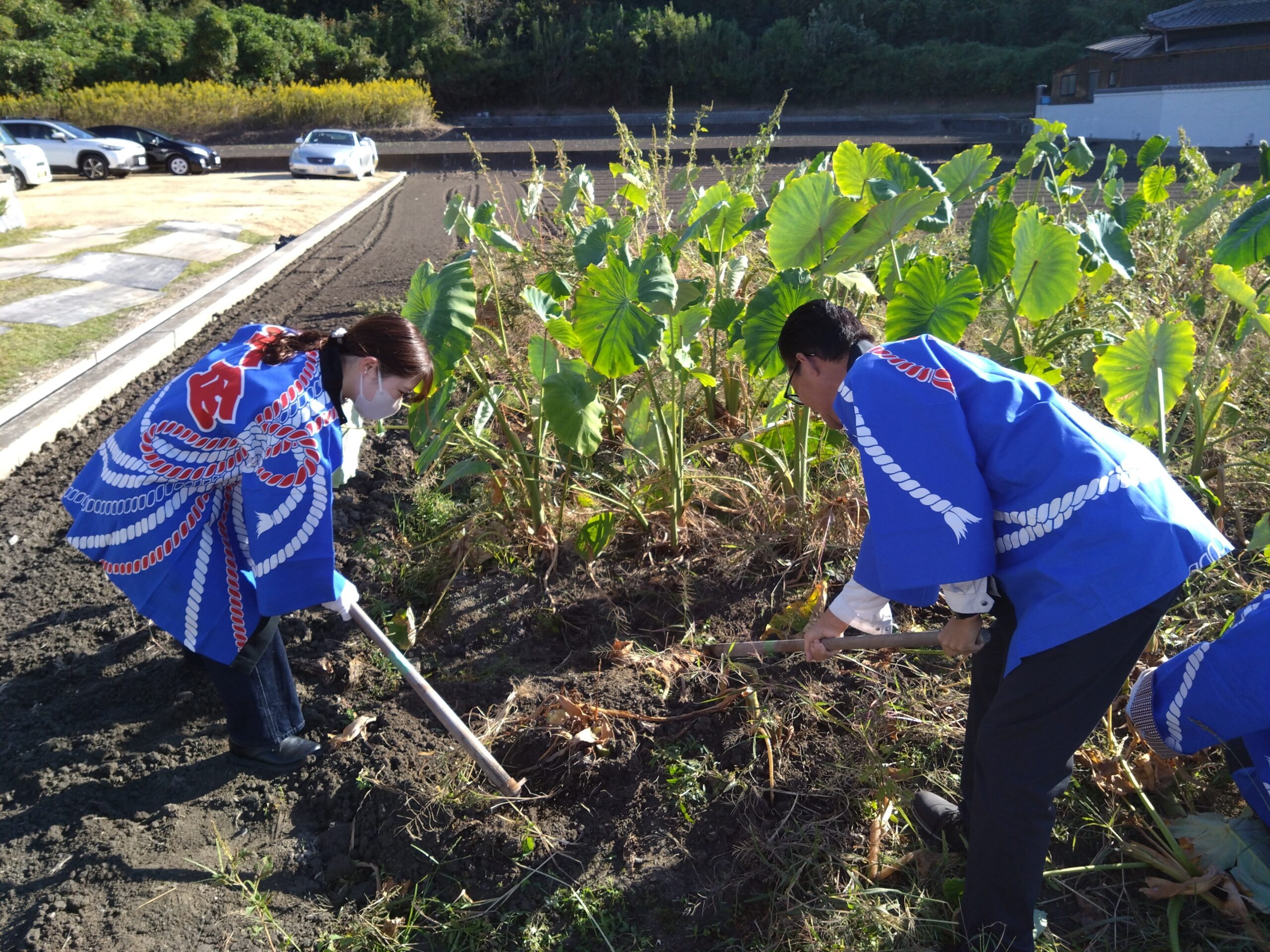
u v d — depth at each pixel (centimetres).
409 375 245
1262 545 263
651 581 351
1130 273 441
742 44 4072
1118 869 231
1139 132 2866
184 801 265
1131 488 182
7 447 484
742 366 440
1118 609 176
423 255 1055
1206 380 416
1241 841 224
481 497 413
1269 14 2681
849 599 217
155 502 240
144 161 2156
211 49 3453
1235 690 222
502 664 316
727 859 243
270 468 227
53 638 339
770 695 290
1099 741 264
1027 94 3859
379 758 274
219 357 238
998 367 198
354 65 3738
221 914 229
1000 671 221
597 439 327
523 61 3878
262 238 1141
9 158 1756
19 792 268
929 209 338
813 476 399
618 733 278
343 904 235
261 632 260
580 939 224
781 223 356
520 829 249
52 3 3628
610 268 306
